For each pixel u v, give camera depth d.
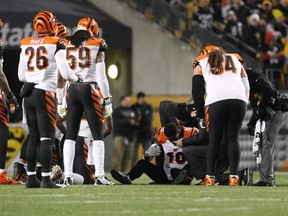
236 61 33.59
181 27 64.94
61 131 36.22
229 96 32.94
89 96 33.25
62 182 34.78
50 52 31.38
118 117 58.53
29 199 26.53
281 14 66.50
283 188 31.98
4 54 66.75
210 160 33.44
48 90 31.31
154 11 65.75
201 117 34.06
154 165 35.25
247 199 26.44
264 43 63.34
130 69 66.00
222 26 65.88
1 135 34.59
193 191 29.89
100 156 33.91
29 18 61.06
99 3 66.50
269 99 33.84
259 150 34.31
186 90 64.38
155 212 22.84
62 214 22.55
